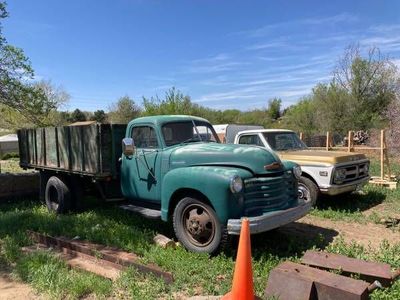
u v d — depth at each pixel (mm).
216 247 5727
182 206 6133
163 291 4738
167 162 6648
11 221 7777
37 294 4777
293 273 4535
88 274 5133
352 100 32188
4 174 10383
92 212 8539
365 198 10359
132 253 6023
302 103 37688
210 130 7598
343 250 6012
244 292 3910
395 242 6801
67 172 8531
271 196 5957
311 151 10070
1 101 11492
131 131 7383
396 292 4496
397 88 28125
